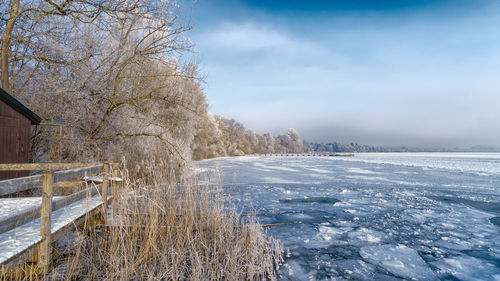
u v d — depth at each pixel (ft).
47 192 10.51
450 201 33.12
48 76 29.91
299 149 386.52
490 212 27.55
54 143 31.96
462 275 14.40
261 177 57.62
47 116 30.81
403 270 14.96
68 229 12.16
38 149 32.14
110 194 19.40
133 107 37.63
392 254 17.08
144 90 36.88
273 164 102.99
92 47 32.22
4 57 27.20
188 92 50.19
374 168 83.87
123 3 29.32
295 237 20.13
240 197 34.96
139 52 32.22
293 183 48.52
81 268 12.92
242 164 100.22
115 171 19.57
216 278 13.30
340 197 35.35
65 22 32.04
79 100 30.58
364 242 19.15
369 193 38.29
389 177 58.39
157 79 36.52
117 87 33.58
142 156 37.04
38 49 30.09
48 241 10.53
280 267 15.24
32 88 30.09
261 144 321.93
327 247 18.21
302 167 88.07
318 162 119.34
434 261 16.14
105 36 36.42
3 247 9.27
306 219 24.82
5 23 28.81
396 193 38.32
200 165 88.38
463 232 21.33
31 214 10.48
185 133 58.08
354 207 29.66
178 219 18.16
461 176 59.88
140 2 29.99
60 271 12.51
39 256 10.30
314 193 37.99
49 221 10.59
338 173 67.62
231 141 227.20
